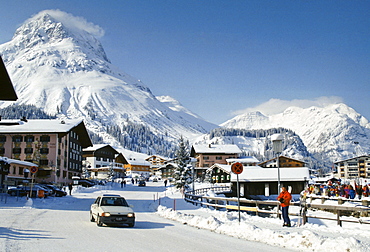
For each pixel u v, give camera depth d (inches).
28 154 3053.6
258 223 834.2
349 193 1449.3
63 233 639.1
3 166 2132.1
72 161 3521.2
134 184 4212.6
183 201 1620.3
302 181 2431.1
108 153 5787.4
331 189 1676.9
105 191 2623.0
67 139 3353.8
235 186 2513.5
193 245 544.7
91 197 2048.5
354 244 501.0
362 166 5792.3
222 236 645.9
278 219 871.1
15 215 933.2
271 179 2417.6
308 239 543.5
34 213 1021.8
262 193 2458.2
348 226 1026.7
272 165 5275.6
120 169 5684.1
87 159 5482.3
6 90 1302.9
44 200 1552.7
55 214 1021.8
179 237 624.1
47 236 595.2
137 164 7037.4
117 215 740.0
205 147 5374.0
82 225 769.6
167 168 5880.9
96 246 515.2
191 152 5536.4
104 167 5275.6
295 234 566.3
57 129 3080.7
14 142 3080.7
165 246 530.3
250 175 2448.3
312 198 1534.2
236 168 802.8
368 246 508.1
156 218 973.8
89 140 3863.2
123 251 484.1
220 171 3585.1
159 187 3499.0
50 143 3058.6
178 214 964.0
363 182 3508.9
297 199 2197.3
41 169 3021.7
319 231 709.9
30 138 3073.3
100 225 754.2
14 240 537.6
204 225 762.2
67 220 867.4
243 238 625.9
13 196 1745.8
